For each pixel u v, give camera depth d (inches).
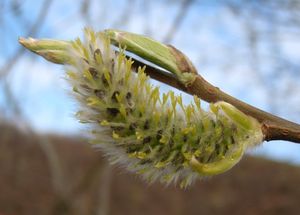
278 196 48.0
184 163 4.4
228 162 4.4
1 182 40.5
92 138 4.4
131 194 47.3
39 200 40.6
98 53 4.3
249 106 4.7
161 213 47.6
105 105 4.3
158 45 4.6
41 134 24.1
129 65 4.3
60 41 4.3
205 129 4.4
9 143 40.6
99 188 24.4
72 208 24.2
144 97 4.3
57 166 24.6
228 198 49.3
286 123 4.7
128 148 4.4
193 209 48.8
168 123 4.4
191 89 4.7
